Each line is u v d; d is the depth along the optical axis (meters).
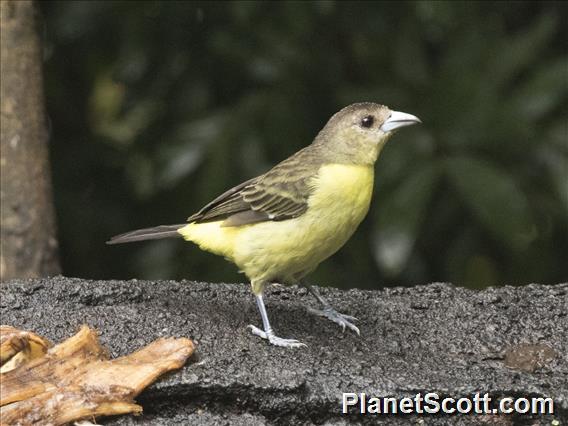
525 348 9.49
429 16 13.52
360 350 9.43
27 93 12.24
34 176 12.23
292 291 10.65
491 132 12.96
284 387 8.52
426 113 13.09
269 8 13.88
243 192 9.70
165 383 8.44
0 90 12.09
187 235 10.08
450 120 12.98
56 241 12.45
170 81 14.52
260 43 13.91
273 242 9.54
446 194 13.71
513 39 13.63
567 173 13.26
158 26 14.33
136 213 14.85
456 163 12.65
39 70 12.40
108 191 14.88
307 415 8.59
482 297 10.20
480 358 9.38
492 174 12.48
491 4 14.13
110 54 15.05
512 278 14.33
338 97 13.67
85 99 15.43
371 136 9.64
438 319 9.96
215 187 13.30
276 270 9.68
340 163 9.56
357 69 14.16
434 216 13.77
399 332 9.77
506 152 13.17
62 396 8.12
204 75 14.45
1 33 12.10
